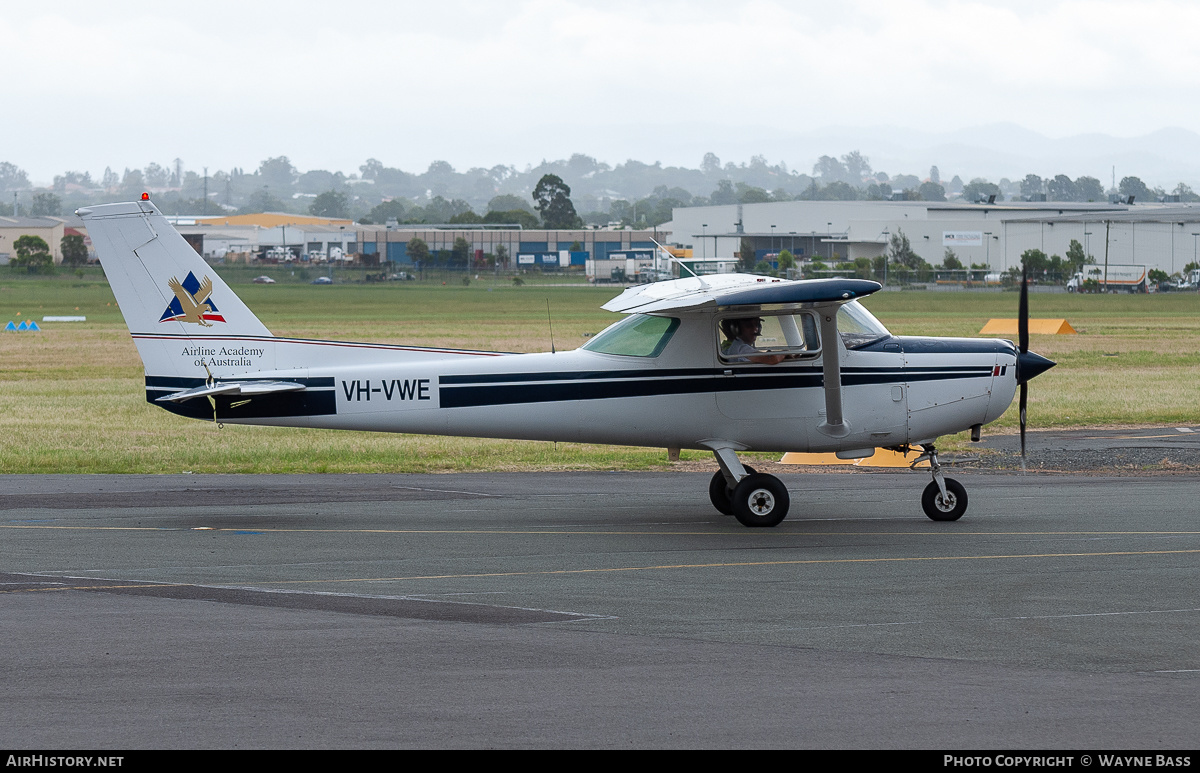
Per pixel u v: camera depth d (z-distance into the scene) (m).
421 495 46.41
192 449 60.22
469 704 19.94
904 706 19.83
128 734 18.47
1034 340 149.12
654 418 40.03
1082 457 57.94
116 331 173.50
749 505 38.75
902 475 52.69
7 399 86.69
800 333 40.00
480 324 183.75
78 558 32.94
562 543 35.78
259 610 26.62
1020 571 31.36
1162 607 27.08
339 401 40.44
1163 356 123.94
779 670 21.91
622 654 22.98
